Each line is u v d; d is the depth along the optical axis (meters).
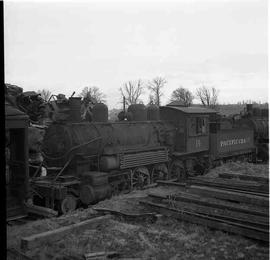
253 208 8.29
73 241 6.99
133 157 12.35
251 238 6.89
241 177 12.36
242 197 8.75
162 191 10.72
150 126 14.14
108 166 11.35
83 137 11.12
